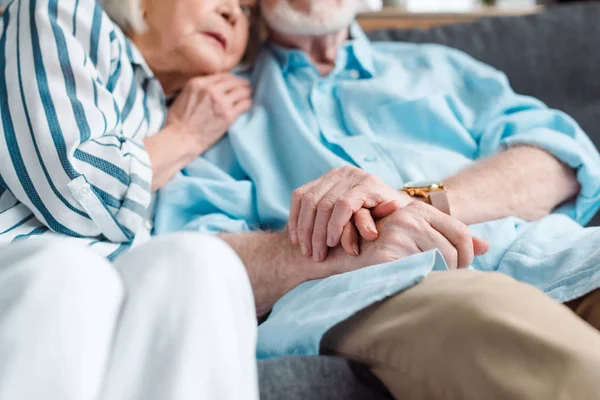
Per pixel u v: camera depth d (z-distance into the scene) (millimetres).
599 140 1538
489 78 1429
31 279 522
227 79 1300
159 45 1254
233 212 1182
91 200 969
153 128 1202
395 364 621
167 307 522
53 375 473
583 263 862
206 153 1255
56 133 951
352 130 1310
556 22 1640
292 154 1244
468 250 864
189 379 483
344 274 806
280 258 964
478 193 1142
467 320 582
